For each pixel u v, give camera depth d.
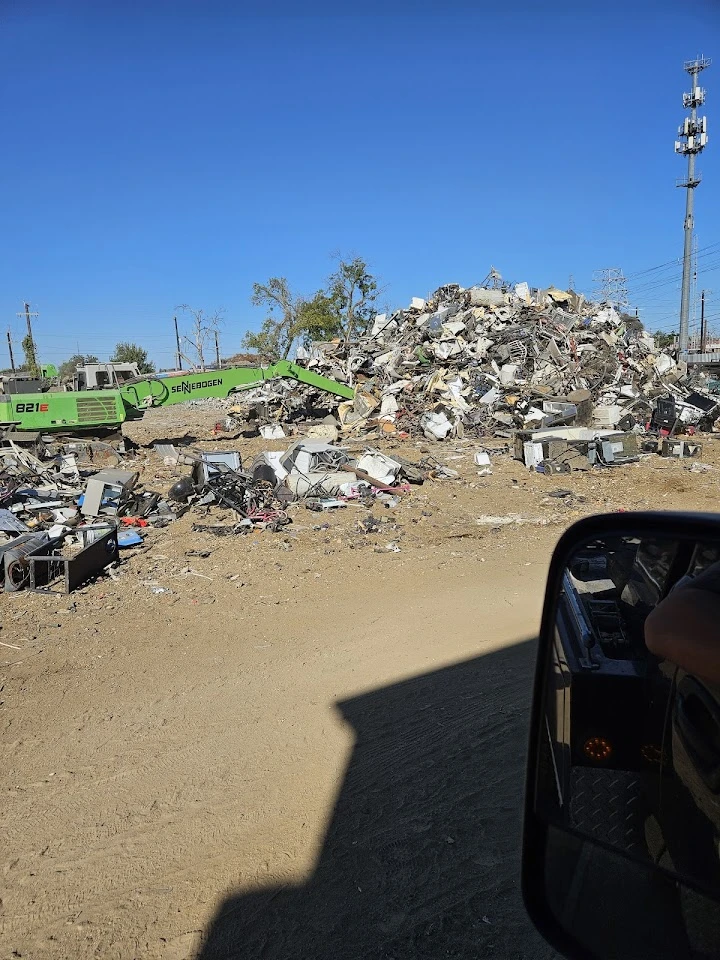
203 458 15.03
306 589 9.54
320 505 14.34
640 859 1.78
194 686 6.21
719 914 1.48
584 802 1.94
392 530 12.95
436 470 18.45
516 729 4.88
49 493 14.55
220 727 5.35
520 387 29.59
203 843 3.84
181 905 3.35
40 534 10.77
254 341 61.97
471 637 7.17
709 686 1.53
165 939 3.13
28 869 3.69
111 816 4.18
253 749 4.96
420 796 4.14
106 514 13.58
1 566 9.54
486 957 2.88
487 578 9.92
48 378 25.75
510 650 6.64
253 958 2.99
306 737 5.09
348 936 3.08
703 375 40.81
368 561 10.95
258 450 23.00
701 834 1.56
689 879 1.59
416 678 6.05
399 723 5.16
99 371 23.25
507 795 4.06
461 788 4.19
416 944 3.00
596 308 40.41
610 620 2.11
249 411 30.48
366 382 32.41
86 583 9.73
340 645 7.18
